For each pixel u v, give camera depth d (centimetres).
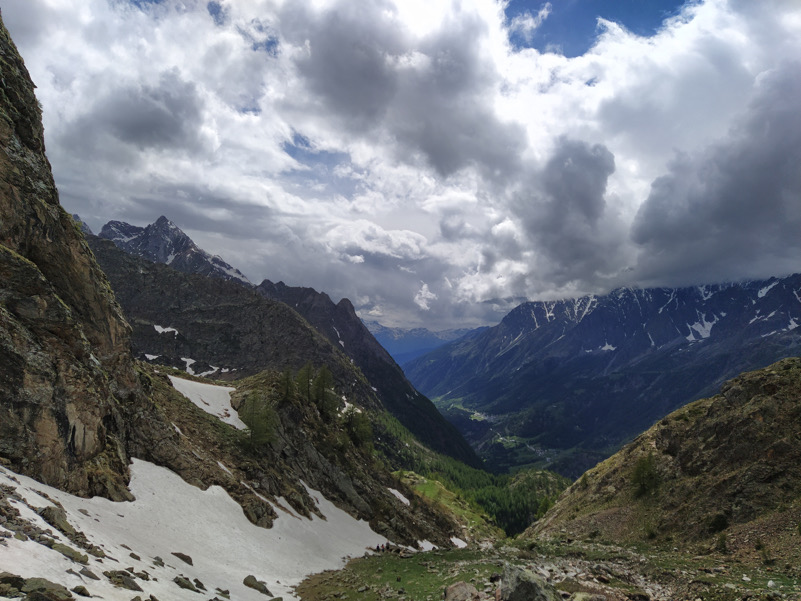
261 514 6781
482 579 4159
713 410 9031
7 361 4044
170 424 7119
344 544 7988
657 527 7594
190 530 5172
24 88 5434
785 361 8656
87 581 2323
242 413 10250
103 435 5062
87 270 5697
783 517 6197
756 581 4381
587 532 8425
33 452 3994
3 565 1970
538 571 4819
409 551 8394
